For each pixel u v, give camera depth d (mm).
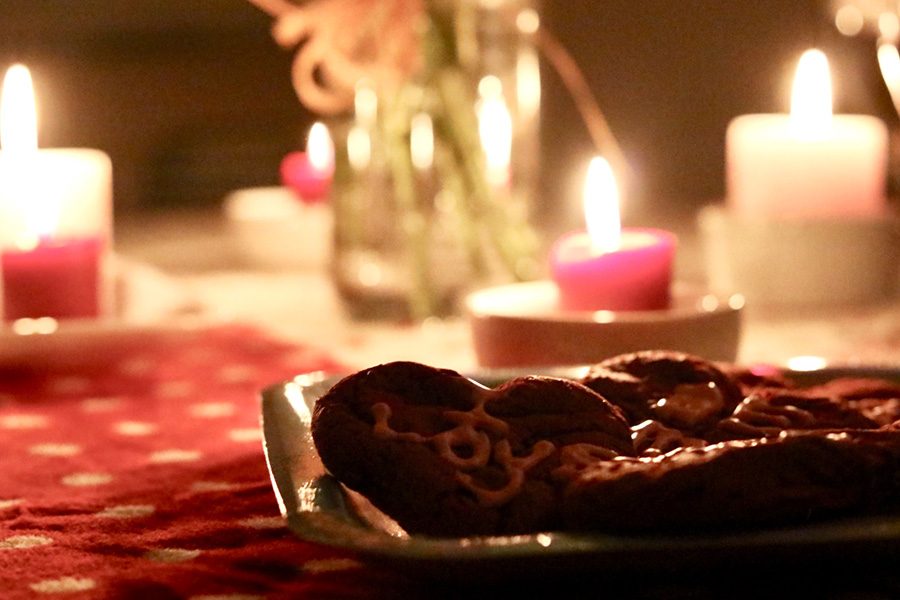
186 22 2209
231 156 2203
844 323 1042
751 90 1937
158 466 774
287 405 727
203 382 935
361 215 1075
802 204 1100
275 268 1363
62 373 956
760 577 578
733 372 708
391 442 604
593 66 1979
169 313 1031
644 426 662
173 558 672
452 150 1032
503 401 632
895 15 1152
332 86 1065
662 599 588
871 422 671
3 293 1020
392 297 1087
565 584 562
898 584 591
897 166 1217
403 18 1020
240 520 704
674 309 899
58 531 699
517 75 1053
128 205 2189
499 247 1044
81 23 2172
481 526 585
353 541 547
